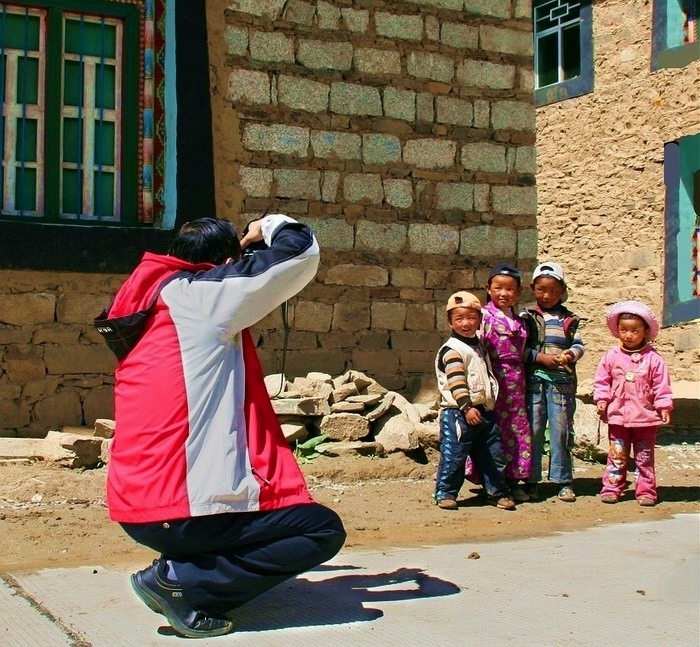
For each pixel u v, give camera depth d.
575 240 15.15
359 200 8.71
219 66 8.22
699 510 6.67
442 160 9.06
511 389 6.76
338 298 8.59
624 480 6.89
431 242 8.97
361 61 8.77
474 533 5.84
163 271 3.79
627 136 14.44
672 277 13.81
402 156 8.90
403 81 8.94
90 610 4.00
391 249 8.81
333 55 8.66
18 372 7.48
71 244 7.61
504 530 5.95
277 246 3.69
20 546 5.29
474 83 9.23
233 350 3.71
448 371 6.46
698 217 13.88
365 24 8.80
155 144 8.15
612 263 14.62
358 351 8.62
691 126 13.55
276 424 3.80
